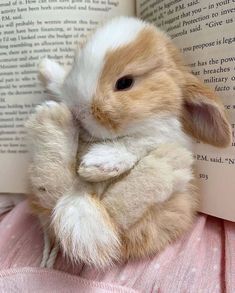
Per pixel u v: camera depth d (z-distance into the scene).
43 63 0.11
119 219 0.09
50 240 0.10
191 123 0.10
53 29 0.11
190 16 0.10
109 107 0.08
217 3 0.09
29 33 0.12
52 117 0.09
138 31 0.09
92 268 0.09
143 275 0.09
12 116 0.12
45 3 0.11
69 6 0.11
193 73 0.10
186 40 0.10
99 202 0.09
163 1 0.11
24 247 0.10
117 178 0.09
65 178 0.09
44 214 0.09
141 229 0.09
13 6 0.11
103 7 0.12
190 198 0.10
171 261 0.09
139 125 0.09
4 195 0.12
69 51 0.12
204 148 0.10
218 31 0.10
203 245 0.10
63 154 0.09
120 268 0.09
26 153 0.12
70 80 0.09
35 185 0.09
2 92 0.12
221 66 0.10
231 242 0.10
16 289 0.09
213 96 0.09
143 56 0.09
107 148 0.09
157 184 0.09
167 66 0.09
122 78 0.09
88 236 0.08
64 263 0.09
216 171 0.10
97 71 0.09
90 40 0.09
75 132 0.09
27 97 0.12
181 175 0.09
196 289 0.09
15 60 0.12
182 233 0.10
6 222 0.11
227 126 0.09
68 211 0.08
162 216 0.09
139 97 0.09
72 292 0.09
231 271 0.09
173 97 0.09
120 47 0.09
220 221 0.11
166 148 0.09
